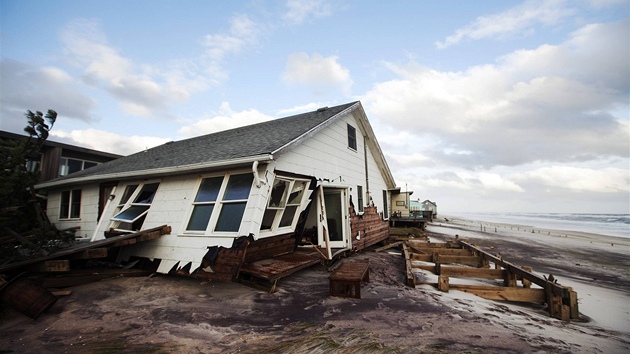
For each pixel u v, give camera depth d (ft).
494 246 55.42
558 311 16.94
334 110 33.88
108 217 27.17
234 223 19.61
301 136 23.49
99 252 17.70
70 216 34.19
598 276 31.50
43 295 13.78
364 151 41.34
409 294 19.01
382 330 12.59
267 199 20.27
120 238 19.17
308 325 13.01
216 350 10.50
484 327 13.42
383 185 49.26
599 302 20.98
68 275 17.76
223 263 18.53
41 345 10.96
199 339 11.41
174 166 23.32
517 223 181.98
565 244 63.16
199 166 21.77
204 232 20.48
